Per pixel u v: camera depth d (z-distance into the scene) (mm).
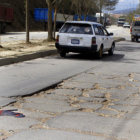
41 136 4379
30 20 50875
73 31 13750
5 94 6797
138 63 12953
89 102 6348
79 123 4992
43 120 5102
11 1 49438
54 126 4820
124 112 5707
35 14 50438
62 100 6449
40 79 8664
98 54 14234
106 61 13438
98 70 10688
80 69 10812
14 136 4359
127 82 8656
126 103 6359
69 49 13758
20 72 9828
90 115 5445
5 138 4281
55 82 8242
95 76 9461
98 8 43438
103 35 14773
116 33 48125
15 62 12172
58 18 46031
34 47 16875
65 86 7883
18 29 46156
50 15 20781
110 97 6836
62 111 5641
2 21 34969
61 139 4281
